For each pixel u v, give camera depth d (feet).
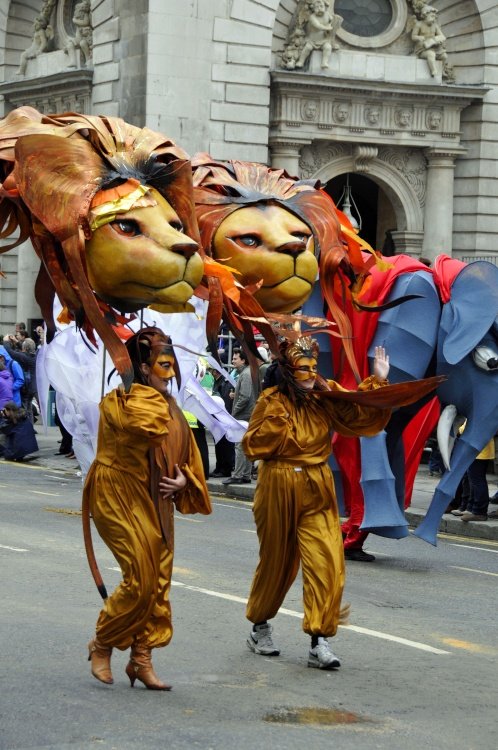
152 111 138.92
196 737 32.30
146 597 35.88
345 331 47.06
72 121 37.88
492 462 103.50
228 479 95.40
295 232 44.57
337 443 64.64
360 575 59.67
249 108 141.59
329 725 34.22
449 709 36.63
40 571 54.80
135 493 36.01
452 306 65.05
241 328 41.70
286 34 144.25
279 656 42.29
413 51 147.64
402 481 65.98
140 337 36.88
